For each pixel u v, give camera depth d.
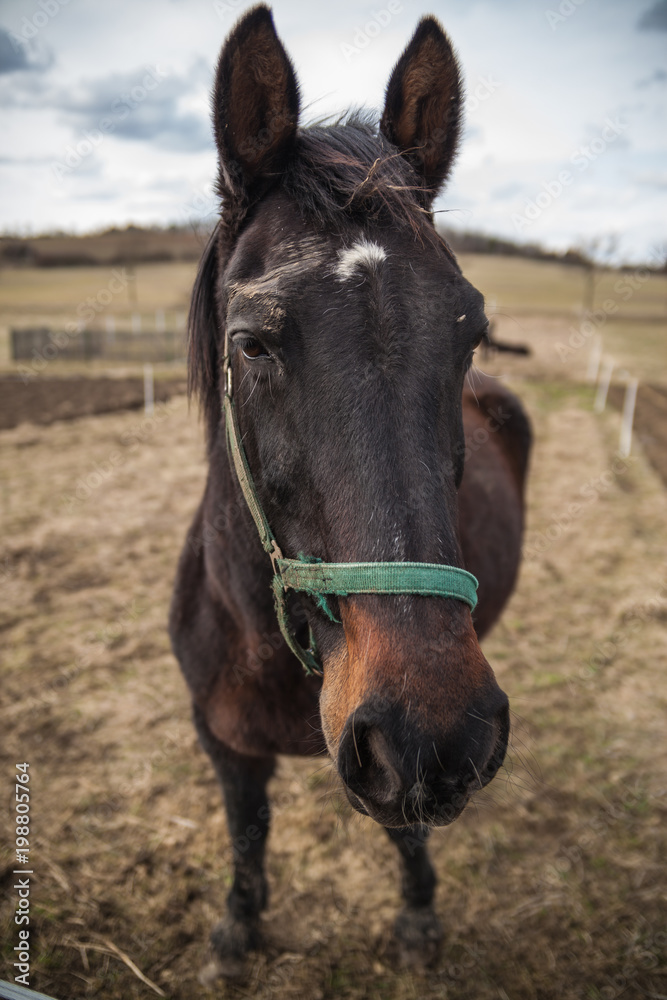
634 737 3.23
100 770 2.96
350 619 1.15
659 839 2.66
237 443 1.48
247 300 1.23
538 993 2.12
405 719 0.99
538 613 4.30
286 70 1.34
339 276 1.18
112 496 6.11
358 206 1.25
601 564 4.98
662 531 5.63
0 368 13.55
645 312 29.92
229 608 1.83
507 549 2.77
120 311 27.30
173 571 4.75
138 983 2.12
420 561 1.07
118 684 3.52
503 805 2.80
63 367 14.12
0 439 7.84
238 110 1.36
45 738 3.11
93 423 8.88
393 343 1.15
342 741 1.08
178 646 2.12
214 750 2.06
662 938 2.27
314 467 1.19
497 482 2.90
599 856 2.58
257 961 2.20
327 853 2.60
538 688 3.56
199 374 1.79
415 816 1.00
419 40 1.48
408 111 1.55
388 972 2.18
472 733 0.99
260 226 1.34
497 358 15.91
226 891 2.44
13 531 5.22
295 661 1.72
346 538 1.13
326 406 1.15
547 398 11.32
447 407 1.22
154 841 2.62
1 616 4.06
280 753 1.92
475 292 1.32
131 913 2.34
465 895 2.43
